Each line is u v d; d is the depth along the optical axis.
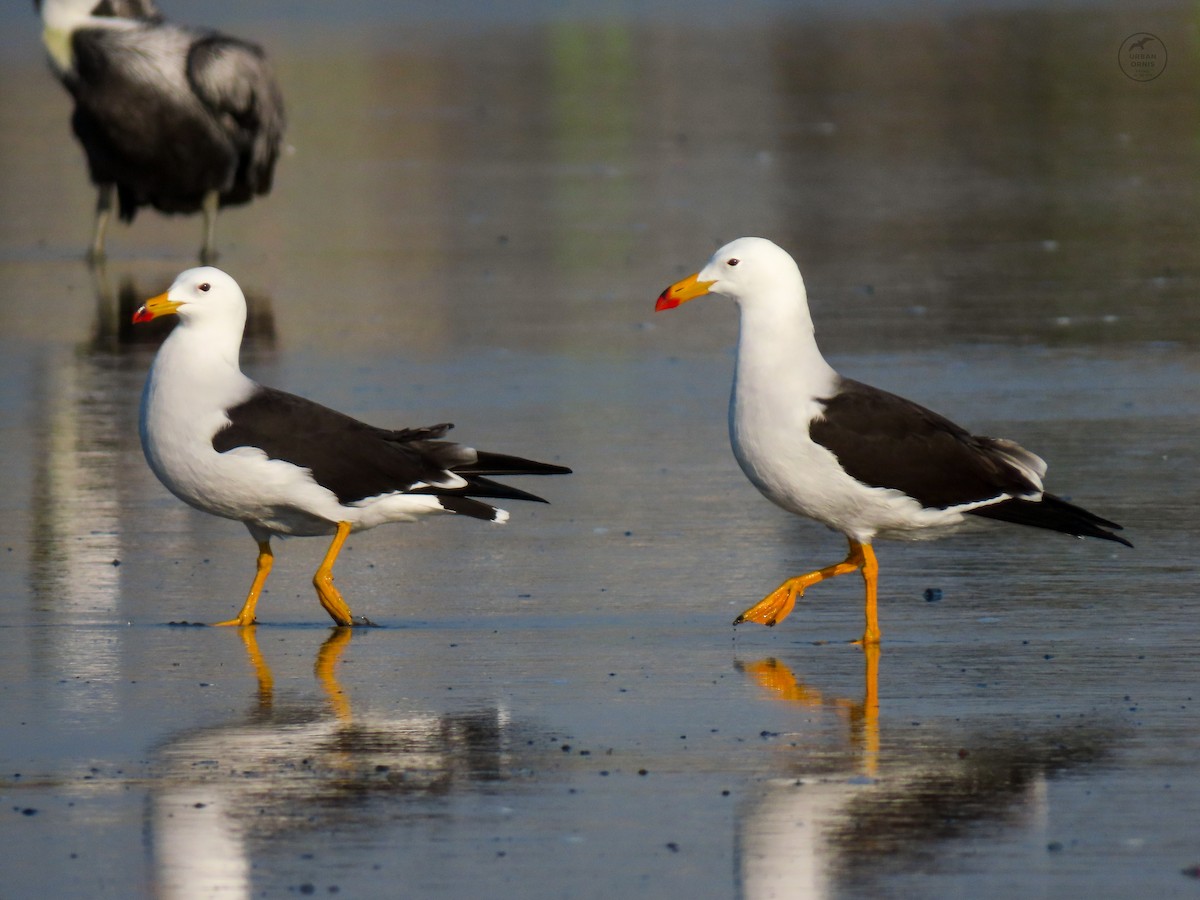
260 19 63.38
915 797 8.50
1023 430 16.72
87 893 7.62
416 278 25.42
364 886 7.66
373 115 42.66
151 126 26.56
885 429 11.21
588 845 8.03
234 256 27.64
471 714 9.74
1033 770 8.82
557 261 26.52
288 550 13.45
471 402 18.27
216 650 11.03
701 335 21.69
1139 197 30.95
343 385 19.00
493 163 36.25
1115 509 14.09
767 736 9.34
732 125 40.47
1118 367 19.39
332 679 10.39
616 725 9.54
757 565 12.91
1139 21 58.12
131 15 27.92
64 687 10.27
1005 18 60.69
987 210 29.98
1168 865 7.77
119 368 20.20
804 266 25.61
